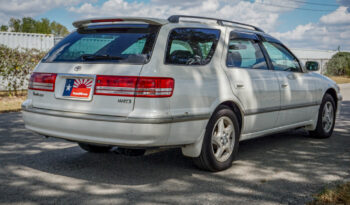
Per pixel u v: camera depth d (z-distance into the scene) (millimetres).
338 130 7344
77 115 3762
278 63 5438
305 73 6035
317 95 6164
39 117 4074
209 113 4051
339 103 6867
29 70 14156
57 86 3986
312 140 6344
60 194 3525
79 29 4441
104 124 3627
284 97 5320
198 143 4066
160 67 3688
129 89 3586
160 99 3609
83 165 4523
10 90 13109
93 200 3381
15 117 8602
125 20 4121
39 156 4949
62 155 5012
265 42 5297
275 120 5234
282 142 6141
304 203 3371
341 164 4789
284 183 3965
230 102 4457
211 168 4273
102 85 3688
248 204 3346
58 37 17578
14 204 3260
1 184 3787
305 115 5945
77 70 3869
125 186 3783
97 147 5074
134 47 3826
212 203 3357
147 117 3539
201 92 3980
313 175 4281
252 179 4094
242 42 4820
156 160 4793
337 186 3783
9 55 13195
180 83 3789
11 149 5344
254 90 4711
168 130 3672
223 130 4363
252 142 6121
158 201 3383
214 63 4293
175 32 4023
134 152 3875
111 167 4457
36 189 3652
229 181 4008
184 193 3607
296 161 4914
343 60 33844
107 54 3873
